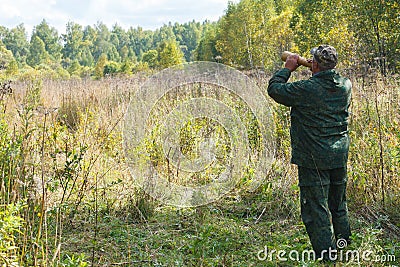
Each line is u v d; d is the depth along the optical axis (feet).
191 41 461.37
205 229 16.20
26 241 12.90
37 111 18.48
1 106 19.56
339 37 52.80
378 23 48.44
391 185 17.61
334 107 13.34
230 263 14.23
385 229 15.81
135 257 14.69
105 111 29.17
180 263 13.94
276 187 19.45
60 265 12.34
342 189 14.16
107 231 16.29
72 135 23.04
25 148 17.19
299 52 76.33
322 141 13.32
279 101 13.71
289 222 17.31
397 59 46.96
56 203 17.07
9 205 12.13
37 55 321.73
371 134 19.63
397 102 21.99
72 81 49.39
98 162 21.18
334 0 66.74
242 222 17.65
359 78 27.17
